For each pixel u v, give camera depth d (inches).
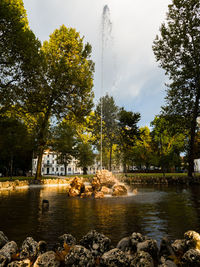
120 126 1961.1
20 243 149.4
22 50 880.3
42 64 970.1
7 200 420.5
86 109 1190.9
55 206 342.0
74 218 238.4
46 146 1226.0
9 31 836.6
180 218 230.7
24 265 115.0
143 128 2313.0
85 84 1103.0
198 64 1060.5
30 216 252.8
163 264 110.6
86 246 138.0
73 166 4559.5
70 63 1175.6
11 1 875.4
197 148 1560.0
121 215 255.0
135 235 146.3
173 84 1114.7
